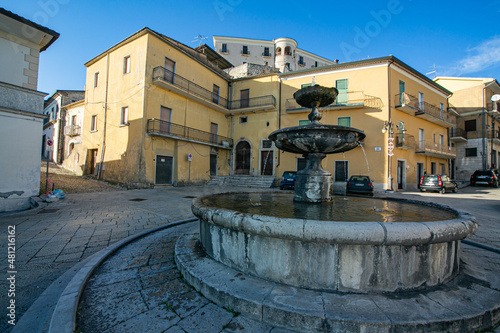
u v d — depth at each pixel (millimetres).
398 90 17172
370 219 2486
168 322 1795
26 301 2305
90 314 1893
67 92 23109
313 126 3316
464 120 25562
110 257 3182
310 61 40656
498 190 17266
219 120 21031
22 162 7531
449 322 1642
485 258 3047
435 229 1957
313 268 2025
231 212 2332
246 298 1872
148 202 9039
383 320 1614
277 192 5609
